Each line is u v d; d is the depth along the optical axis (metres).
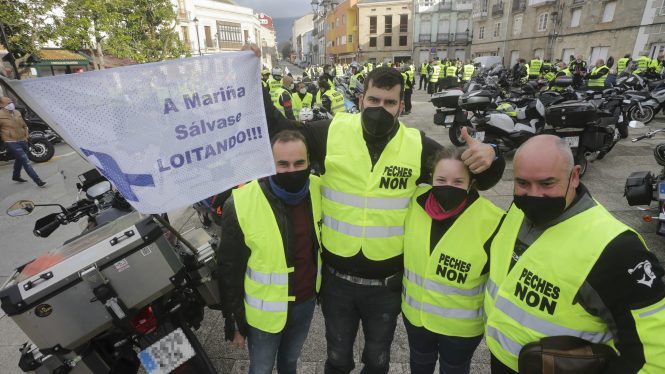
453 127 8.03
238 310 1.86
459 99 7.60
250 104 1.75
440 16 47.44
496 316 1.44
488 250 1.65
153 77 1.51
